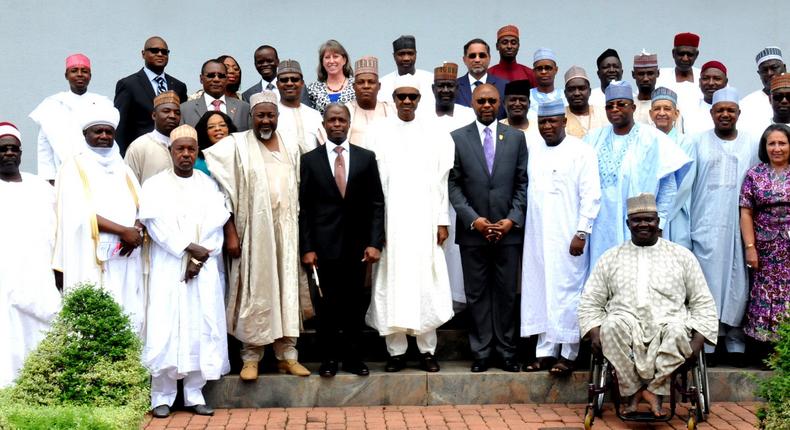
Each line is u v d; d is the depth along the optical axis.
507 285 8.44
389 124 8.60
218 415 7.88
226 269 8.34
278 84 8.94
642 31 11.32
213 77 9.10
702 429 7.46
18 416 5.42
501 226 8.34
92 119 7.82
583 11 11.30
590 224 8.30
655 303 7.60
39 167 8.97
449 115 9.23
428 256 8.38
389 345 8.44
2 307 7.59
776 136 8.34
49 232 7.82
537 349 8.44
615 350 7.44
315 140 8.85
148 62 9.43
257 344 8.01
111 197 7.81
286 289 8.12
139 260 7.89
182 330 7.80
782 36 11.34
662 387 7.41
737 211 8.61
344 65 9.84
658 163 8.42
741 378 8.35
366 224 8.34
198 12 11.10
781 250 8.34
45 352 6.00
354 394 8.22
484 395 8.29
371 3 11.23
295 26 11.20
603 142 8.57
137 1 11.00
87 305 6.14
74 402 5.92
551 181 8.41
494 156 8.53
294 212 8.22
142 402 6.04
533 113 9.43
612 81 9.43
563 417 7.82
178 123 8.33
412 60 9.77
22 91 10.82
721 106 8.57
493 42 11.27
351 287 8.30
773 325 8.33
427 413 7.96
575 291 8.35
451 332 8.92
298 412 7.99
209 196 8.01
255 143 8.23
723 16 11.34
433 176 8.47
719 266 8.59
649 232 7.70
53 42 10.87
